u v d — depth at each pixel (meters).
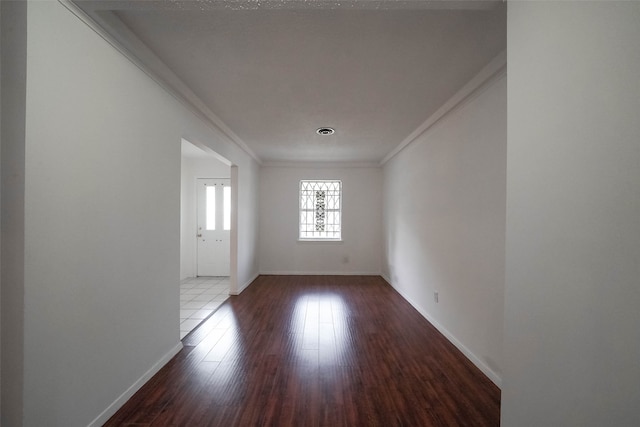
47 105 1.30
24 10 1.21
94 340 1.59
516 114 1.09
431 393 1.96
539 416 0.98
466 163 2.50
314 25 1.67
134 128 1.91
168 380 2.10
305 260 5.98
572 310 0.85
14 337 1.21
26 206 1.22
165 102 2.29
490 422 1.69
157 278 2.21
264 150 4.91
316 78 2.32
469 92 2.38
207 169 5.91
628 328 0.69
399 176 4.59
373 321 3.34
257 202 5.78
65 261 1.40
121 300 1.80
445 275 2.91
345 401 1.88
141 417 1.71
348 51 1.93
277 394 1.95
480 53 1.94
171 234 2.40
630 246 0.68
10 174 1.21
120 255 1.79
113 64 1.71
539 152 0.98
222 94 2.62
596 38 0.77
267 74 2.26
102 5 1.41
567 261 0.86
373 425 1.67
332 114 3.12
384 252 5.66
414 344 2.73
